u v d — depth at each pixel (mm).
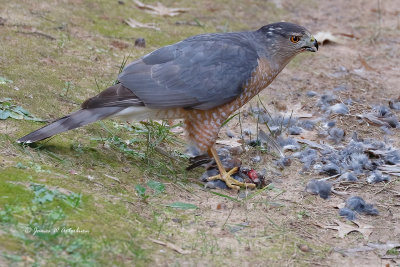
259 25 18094
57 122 9781
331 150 12062
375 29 18797
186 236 8492
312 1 20719
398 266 8453
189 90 10109
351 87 14984
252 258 8172
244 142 12023
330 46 17469
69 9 16859
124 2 18281
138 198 9250
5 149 9602
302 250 8586
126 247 7797
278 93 14500
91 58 14320
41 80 12594
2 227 7500
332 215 9797
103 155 10359
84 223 8039
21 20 15375
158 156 11039
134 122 11984
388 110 13758
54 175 9133
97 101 9875
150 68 10125
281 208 9820
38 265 6965
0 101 11125
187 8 18516
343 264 8398
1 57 13164
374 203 10305
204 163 10789
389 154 11883
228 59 10359
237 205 9719
